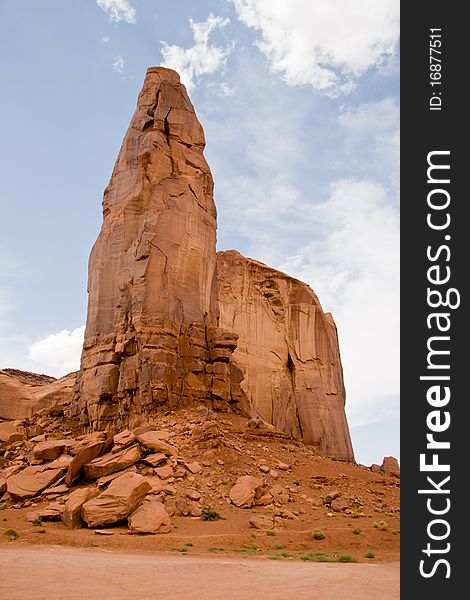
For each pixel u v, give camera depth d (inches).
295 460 1101.7
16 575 373.4
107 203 1503.4
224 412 1309.1
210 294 1448.1
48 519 758.5
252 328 2182.6
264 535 721.6
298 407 2139.5
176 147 1507.1
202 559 558.6
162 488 839.1
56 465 928.9
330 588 386.9
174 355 1246.9
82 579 372.8
